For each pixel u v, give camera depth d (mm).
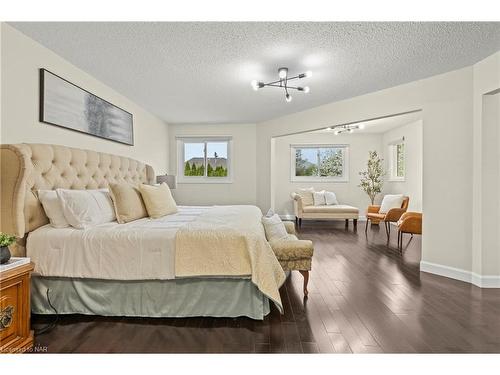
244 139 5582
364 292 2498
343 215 5980
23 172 1858
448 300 2340
